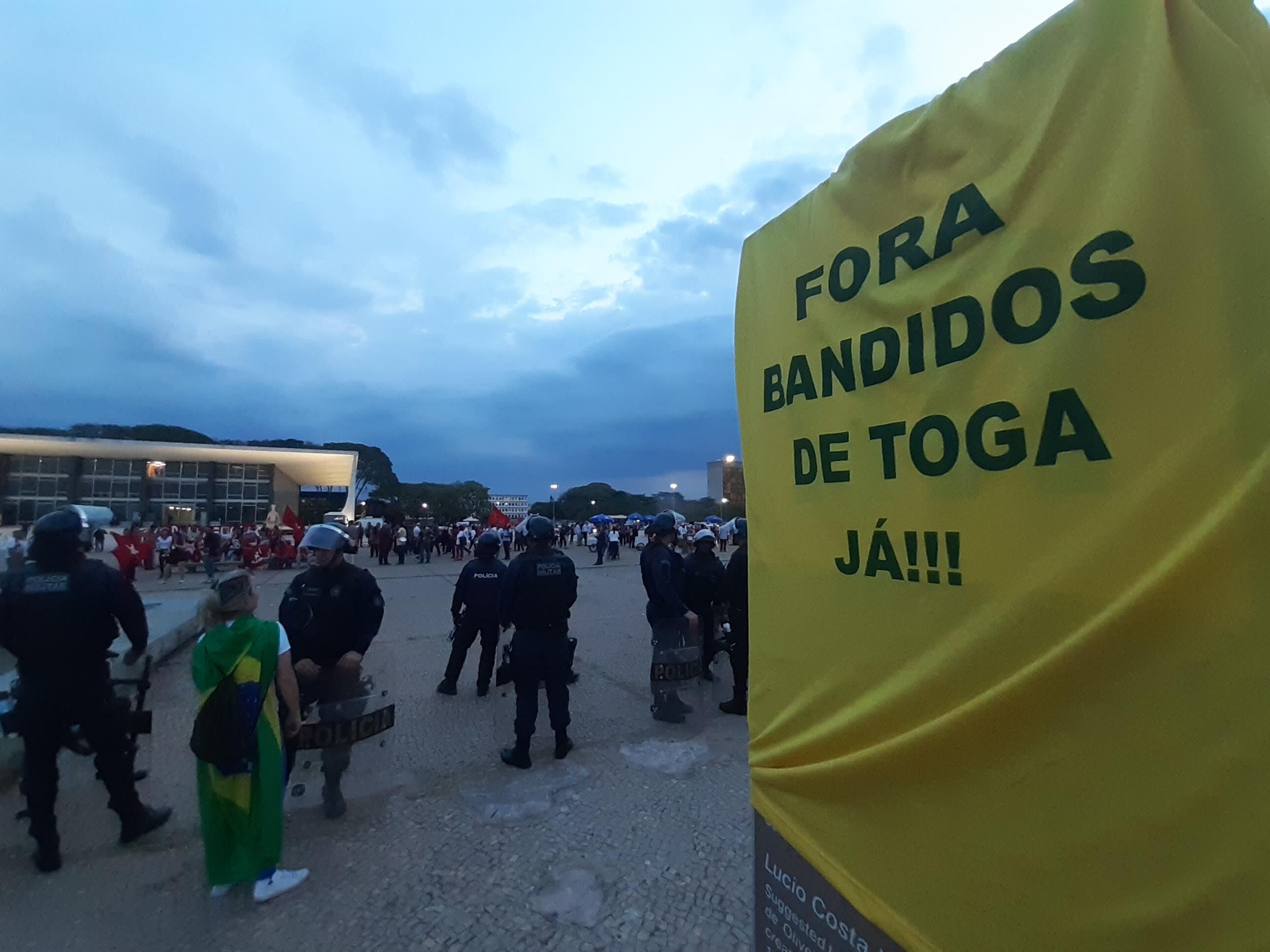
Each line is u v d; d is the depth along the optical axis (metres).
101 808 3.93
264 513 60.62
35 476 53.19
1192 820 0.85
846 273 1.44
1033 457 1.05
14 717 3.22
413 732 5.25
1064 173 1.02
